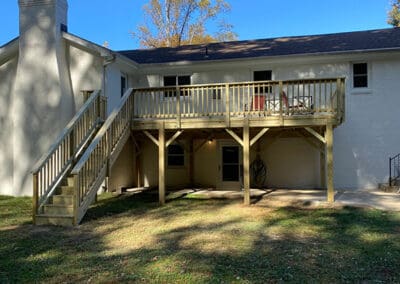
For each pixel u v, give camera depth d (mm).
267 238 6562
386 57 12758
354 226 7316
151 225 7738
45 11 12227
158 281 4555
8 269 5070
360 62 13055
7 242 6449
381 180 12867
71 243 6387
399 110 12758
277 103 11289
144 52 16719
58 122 12047
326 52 12680
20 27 12438
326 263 5184
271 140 13609
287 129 11570
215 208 9602
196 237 6676
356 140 13047
